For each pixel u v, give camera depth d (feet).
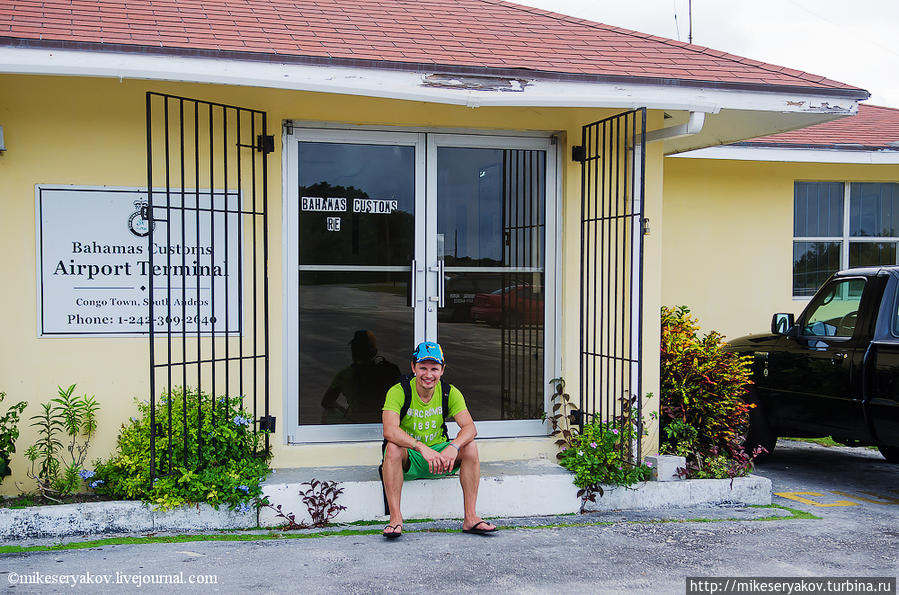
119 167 18.89
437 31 21.29
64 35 16.56
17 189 18.43
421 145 21.07
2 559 15.57
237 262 19.63
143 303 19.07
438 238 21.24
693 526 18.49
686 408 21.81
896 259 35.24
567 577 14.98
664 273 32.42
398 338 21.07
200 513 17.65
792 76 20.84
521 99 18.47
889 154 32.63
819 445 30.99
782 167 33.47
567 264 21.66
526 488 19.22
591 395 21.76
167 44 16.71
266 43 17.89
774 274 33.58
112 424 18.92
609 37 22.88
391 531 17.21
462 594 14.06
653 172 21.76
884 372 21.77
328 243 20.57
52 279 18.61
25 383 18.53
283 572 14.98
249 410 19.75
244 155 19.62
